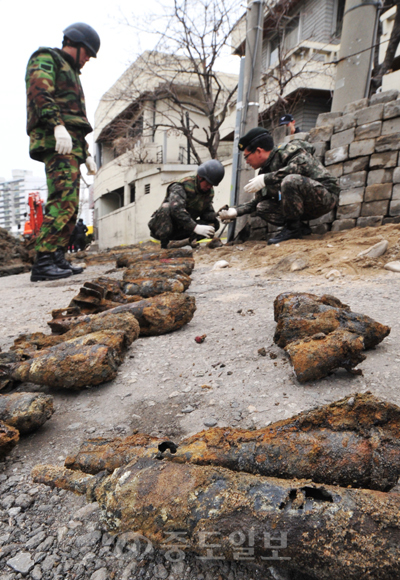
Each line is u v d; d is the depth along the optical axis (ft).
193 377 7.06
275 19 45.93
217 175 21.71
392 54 34.30
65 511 4.21
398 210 17.35
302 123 50.31
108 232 91.81
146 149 74.33
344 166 19.04
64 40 18.94
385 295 10.59
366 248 15.03
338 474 3.63
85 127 19.26
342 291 11.46
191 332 9.49
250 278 14.84
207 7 41.24
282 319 7.57
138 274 14.10
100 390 6.94
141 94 53.11
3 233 34.83
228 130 60.64
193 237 23.66
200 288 14.19
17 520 4.11
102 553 3.68
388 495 3.11
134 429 5.63
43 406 5.68
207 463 4.01
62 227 19.57
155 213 22.65
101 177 99.71
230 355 7.84
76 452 4.39
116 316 8.49
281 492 3.25
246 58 23.45
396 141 17.12
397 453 3.54
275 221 19.98
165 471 3.65
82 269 21.53
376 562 2.75
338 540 2.89
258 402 5.95
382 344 7.52
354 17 22.11
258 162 18.81
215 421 5.57
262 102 50.39
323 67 47.09
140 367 7.70
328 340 6.31
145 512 3.37
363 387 6.03
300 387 6.25
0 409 5.55
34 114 17.57
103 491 3.69
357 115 18.38
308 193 16.88
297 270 14.52
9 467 5.01
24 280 21.70
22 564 3.59
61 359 6.82
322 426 4.01
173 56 46.98
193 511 3.28
